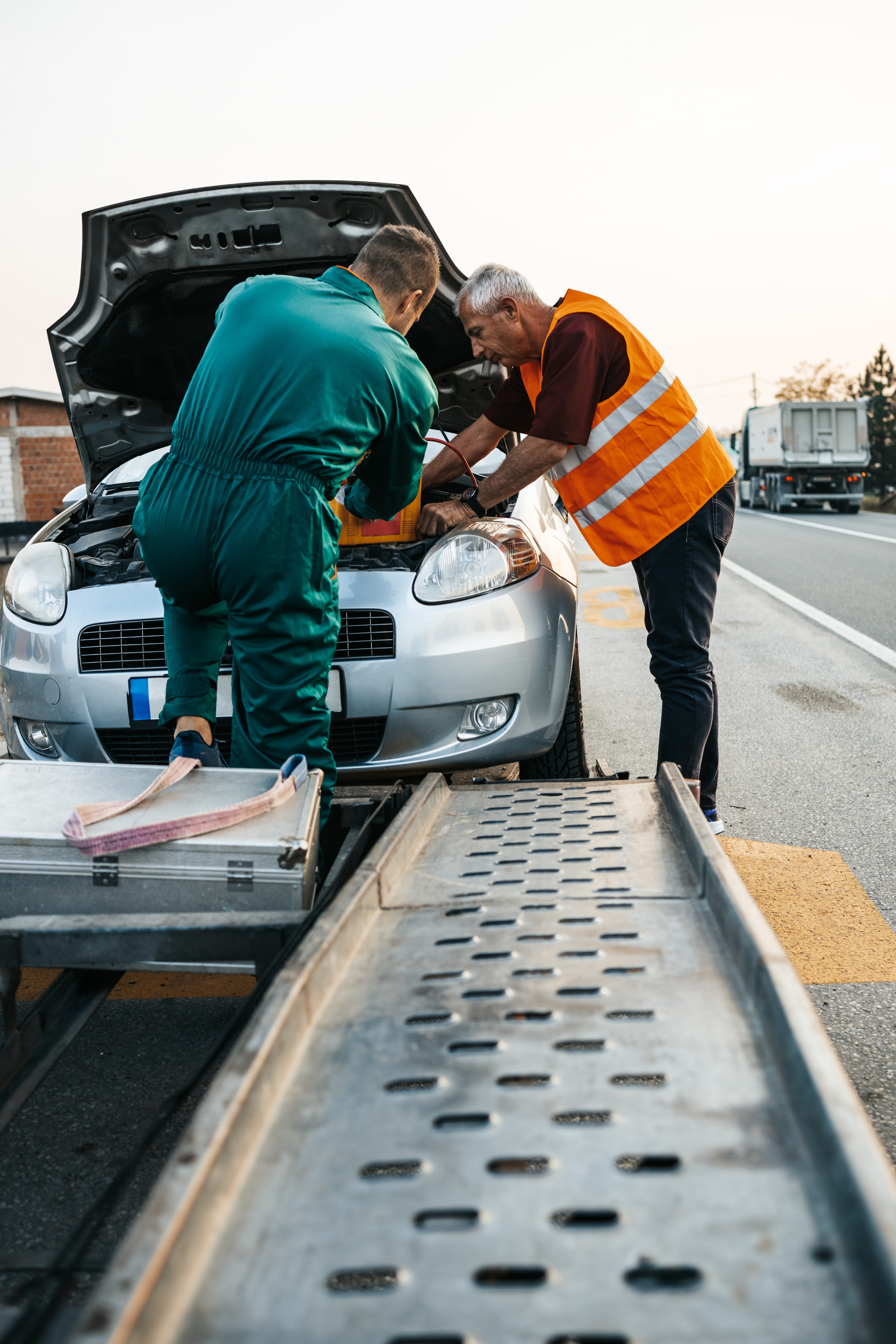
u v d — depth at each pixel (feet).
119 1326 2.06
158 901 5.20
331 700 8.41
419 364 7.13
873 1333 2.14
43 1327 3.08
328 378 6.43
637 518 8.84
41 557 9.53
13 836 5.23
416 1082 3.22
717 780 10.20
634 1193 2.63
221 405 6.49
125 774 6.19
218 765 6.83
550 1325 2.23
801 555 42.83
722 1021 3.48
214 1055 4.03
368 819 6.73
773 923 8.43
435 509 8.93
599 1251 2.44
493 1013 3.63
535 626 8.81
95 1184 5.22
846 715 15.64
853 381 224.94
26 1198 5.10
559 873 5.18
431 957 4.17
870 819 10.96
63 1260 3.28
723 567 38.24
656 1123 2.92
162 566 6.64
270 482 6.30
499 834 6.02
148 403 11.25
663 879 4.95
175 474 6.61
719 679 18.69
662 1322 2.22
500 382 10.91
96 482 11.91
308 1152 2.89
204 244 9.50
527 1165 2.78
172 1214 2.38
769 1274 2.33
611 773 9.05
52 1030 4.99
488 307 8.84
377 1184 2.74
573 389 8.36
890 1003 7.04
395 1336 2.24
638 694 17.66
